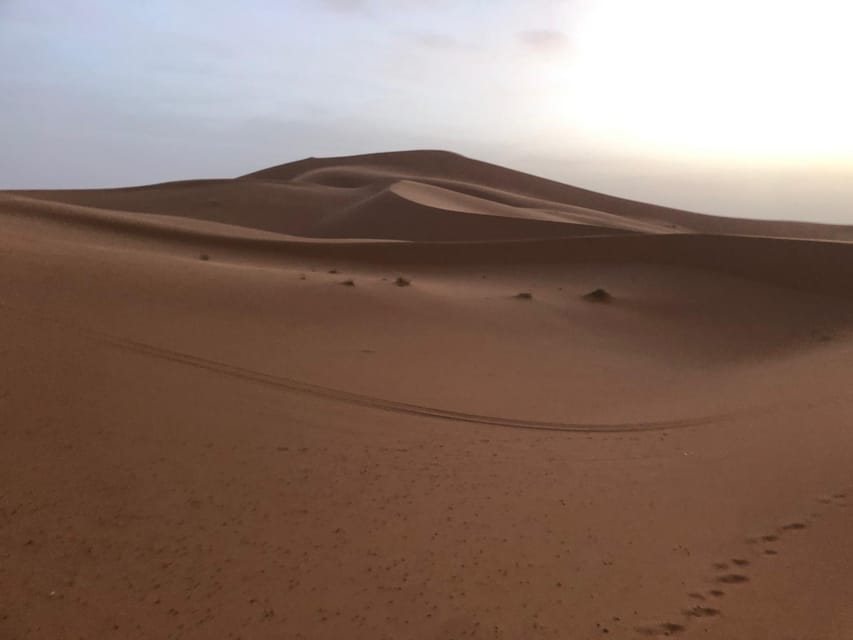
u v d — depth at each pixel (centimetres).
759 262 3316
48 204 3625
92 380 1177
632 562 771
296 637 598
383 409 1303
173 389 1210
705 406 1576
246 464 957
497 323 2205
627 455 1183
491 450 1147
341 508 858
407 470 1011
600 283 3081
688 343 2392
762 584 728
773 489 1027
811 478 1068
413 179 9362
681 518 910
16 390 1072
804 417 1448
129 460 916
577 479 1042
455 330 2050
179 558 707
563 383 1706
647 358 2127
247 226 6925
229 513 812
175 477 888
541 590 698
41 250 2078
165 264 2250
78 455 908
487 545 791
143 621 602
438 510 879
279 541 761
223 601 641
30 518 747
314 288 2217
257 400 1237
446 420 1295
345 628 615
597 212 8538
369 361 1620
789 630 641
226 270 2342
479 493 948
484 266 3388
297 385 1359
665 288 3053
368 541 779
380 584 691
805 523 896
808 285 3109
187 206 7444
